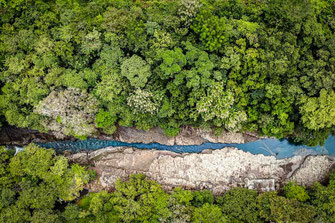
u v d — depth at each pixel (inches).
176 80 959.6
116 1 1093.8
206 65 956.0
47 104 993.5
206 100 982.4
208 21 969.5
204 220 960.9
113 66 1005.8
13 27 1031.0
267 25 1047.0
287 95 989.8
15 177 1044.5
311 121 997.8
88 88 1051.9
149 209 984.9
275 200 987.3
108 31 992.9
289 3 982.4
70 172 1069.1
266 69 975.0
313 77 970.1
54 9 1082.7
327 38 1027.3
